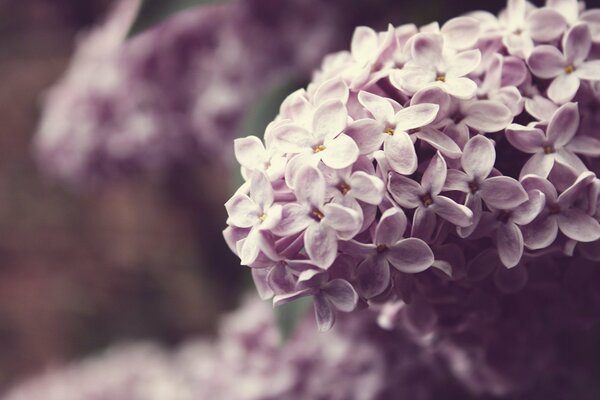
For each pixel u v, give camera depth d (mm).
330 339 459
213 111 566
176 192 821
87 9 843
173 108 611
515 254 326
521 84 342
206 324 972
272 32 543
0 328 1185
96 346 1067
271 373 474
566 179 330
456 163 325
